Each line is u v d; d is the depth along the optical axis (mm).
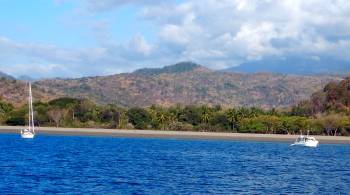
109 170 78000
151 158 106438
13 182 61219
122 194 54875
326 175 80125
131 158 105125
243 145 178625
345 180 73062
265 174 79312
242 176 75125
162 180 67000
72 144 154500
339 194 58875
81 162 91250
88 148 137250
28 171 73125
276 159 115312
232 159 111000
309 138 182625
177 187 60938
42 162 88812
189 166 89125
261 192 58844
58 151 120375
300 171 86438
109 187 59438
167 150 137500
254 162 104500
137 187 60031
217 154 126188
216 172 79688
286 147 174000
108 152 122750
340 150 162375
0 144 144375
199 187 61500
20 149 124062
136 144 165750
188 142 190125
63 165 84062
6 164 83188
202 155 120750
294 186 64750
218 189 60281
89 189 57500
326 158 123125
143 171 77875
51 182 62000
